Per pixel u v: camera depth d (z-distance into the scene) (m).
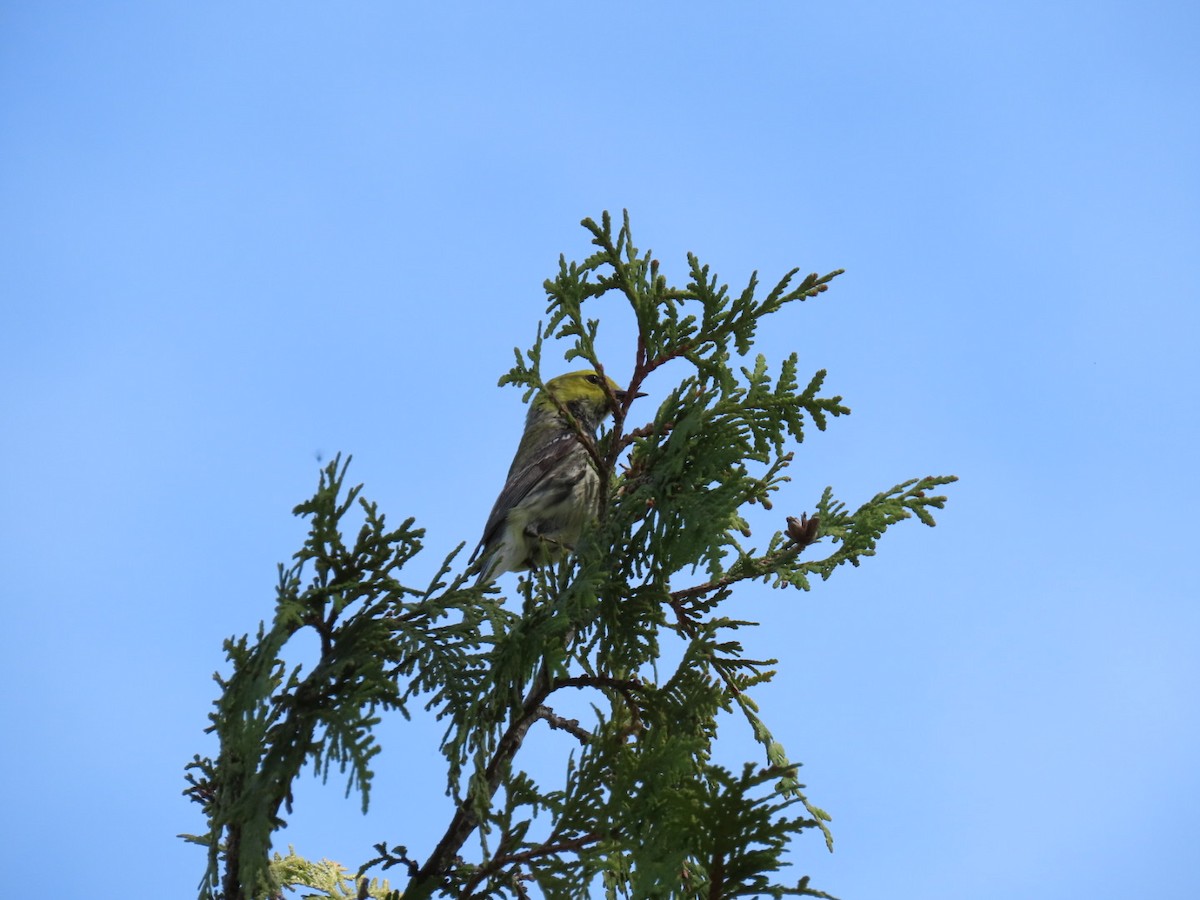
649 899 6.64
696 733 7.69
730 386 8.34
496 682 7.34
